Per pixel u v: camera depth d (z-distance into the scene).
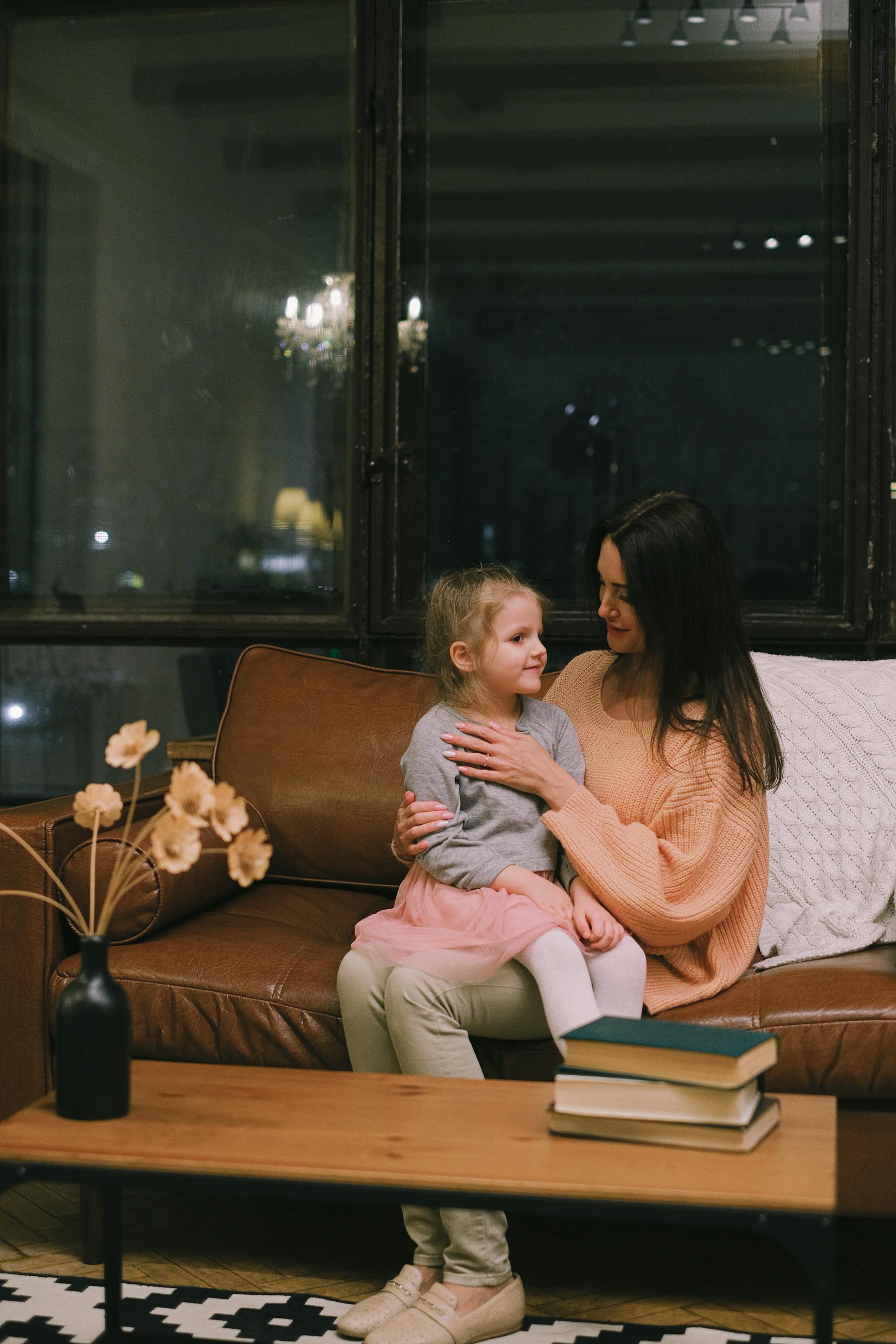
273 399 3.16
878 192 2.89
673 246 3.03
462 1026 1.77
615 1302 1.81
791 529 2.98
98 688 3.22
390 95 3.05
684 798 1.88
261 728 2.48
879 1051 1.75
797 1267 1.94
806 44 2.97
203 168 3.18
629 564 1.92
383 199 3.06
